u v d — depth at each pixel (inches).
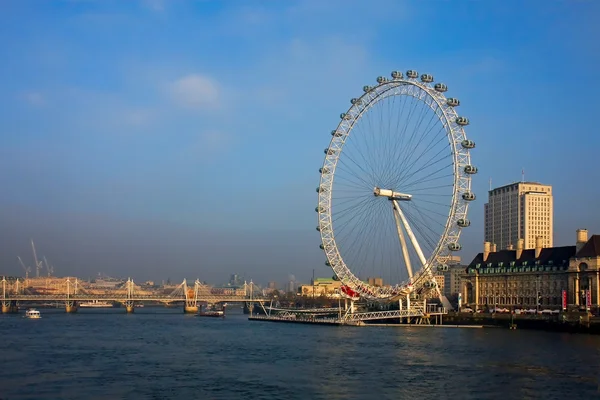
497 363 6382.9
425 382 5403.5
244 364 6461.6
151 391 5083.7
